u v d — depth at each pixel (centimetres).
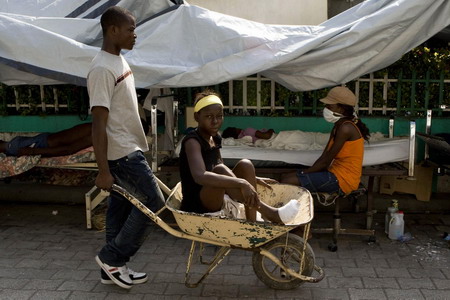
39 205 589
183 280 392
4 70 496
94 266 419
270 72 480
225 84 575
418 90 561
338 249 453
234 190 348
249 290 374
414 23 432
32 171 590
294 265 422
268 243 357
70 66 433
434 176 570
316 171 443
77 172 590
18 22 439
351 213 550
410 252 443
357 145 434
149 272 407
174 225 499
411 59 546
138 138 371
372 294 366
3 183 611
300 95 567
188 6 459
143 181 359
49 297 365
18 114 602
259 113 577
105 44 344
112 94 342
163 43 454
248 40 441
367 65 461
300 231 444
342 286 379
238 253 445
